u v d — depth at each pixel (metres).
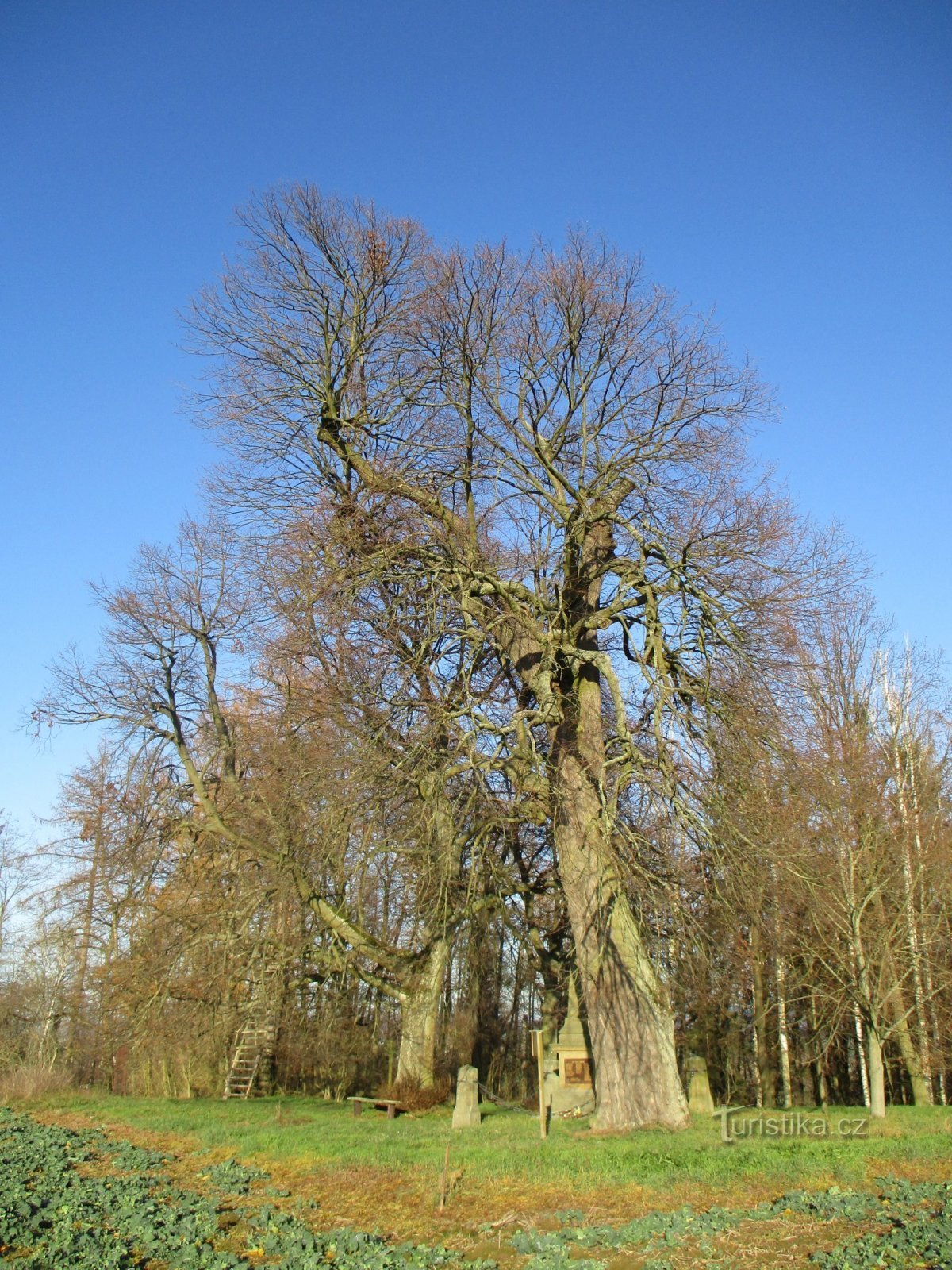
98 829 34.69
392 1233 12.54
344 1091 32.44
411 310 23.69
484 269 22.59
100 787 34.94
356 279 24.77
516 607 21.48
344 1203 14.24
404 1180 15.38
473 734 19.84
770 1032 33.38
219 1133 21.42
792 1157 15.54
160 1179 16.05
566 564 20.94
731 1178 14.30
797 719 20.09
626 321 21.77
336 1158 17.39
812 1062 30.80
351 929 25.38
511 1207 13.50
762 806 19.34
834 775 24.91
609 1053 19.31
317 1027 29.84
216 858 28.83
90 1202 13.88
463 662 21.89
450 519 22.89
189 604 28.89
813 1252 10.52
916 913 25.89
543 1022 27.56
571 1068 22.70
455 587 21.66
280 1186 15.59
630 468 21.19
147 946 29.73
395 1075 32.16
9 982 42.59
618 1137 17.80
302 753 23.61
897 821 27.61
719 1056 33.16
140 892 30.41
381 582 21.75
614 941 19.39
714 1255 10.69
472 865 22.00
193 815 28.89
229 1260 10.74
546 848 25.66
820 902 22.80
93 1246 11.27
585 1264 10.36
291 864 25.06
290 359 24.70
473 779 20.83
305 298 24.70
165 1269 10.79
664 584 19.97
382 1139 19.58
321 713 22.80
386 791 20.58
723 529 19.58
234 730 29.83
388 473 22.86
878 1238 10.72
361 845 21.47
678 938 19.92
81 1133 22.28
